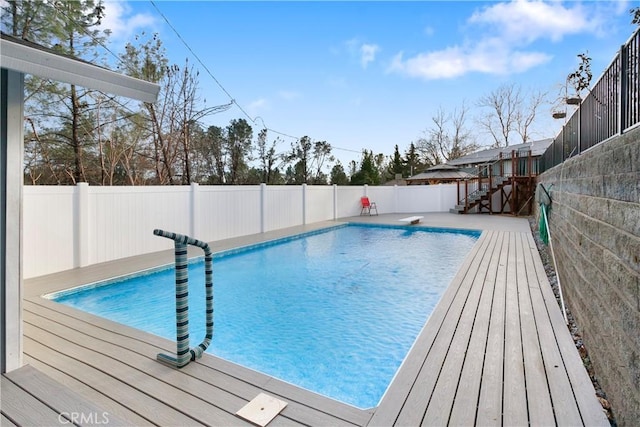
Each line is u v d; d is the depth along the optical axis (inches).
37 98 338.3
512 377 93.7
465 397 84.7
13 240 95.1
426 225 462.3
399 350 140.7
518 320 136.1
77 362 104.7
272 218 430.3
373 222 513.0
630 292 74.5
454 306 153.3
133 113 438.9
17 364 97.1
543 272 211.6
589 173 122.9
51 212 221.8
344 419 76.7
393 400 83.9
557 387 88.6
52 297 182.2
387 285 226.7
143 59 456.1
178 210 310.3
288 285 228.4
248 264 285.0
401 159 1473.9
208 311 115.0
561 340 117.6
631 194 76.9
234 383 92.4
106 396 86.4
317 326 164.6
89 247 243.3
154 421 76.2
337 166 1080.8
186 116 537.6
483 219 526.0
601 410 79.3
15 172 94.3
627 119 93.0
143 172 521.7
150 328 162.9
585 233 124.6
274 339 151.6
